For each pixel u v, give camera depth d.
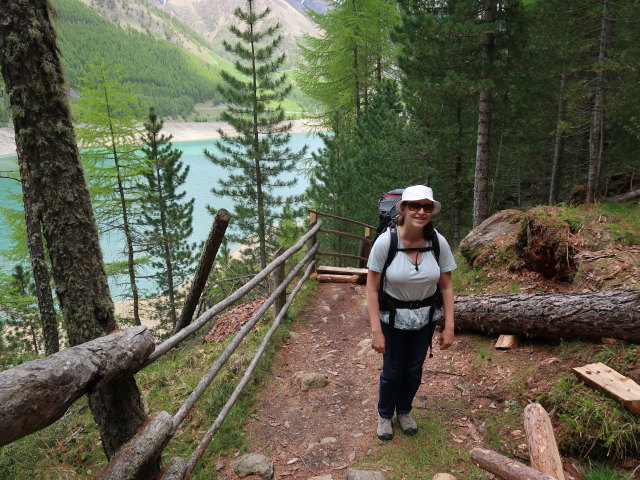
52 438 4.04
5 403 1.32
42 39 2.24
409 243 2.54
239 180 20.39
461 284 5.74
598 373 2.83
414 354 2.81
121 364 1.90
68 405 1.57
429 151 12.25
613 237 4.49
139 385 4.59
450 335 2.65
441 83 10.71
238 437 3.19
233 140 20.12
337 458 2.90
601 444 2.48
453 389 3.48
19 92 2.24
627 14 8.97
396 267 2.52
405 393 2.99
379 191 12.86
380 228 4.29
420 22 9.95
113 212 17.38
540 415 2.44
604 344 3.17
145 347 2.11
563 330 3.39
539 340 3.70
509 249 5.52
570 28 10.23
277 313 5.14
